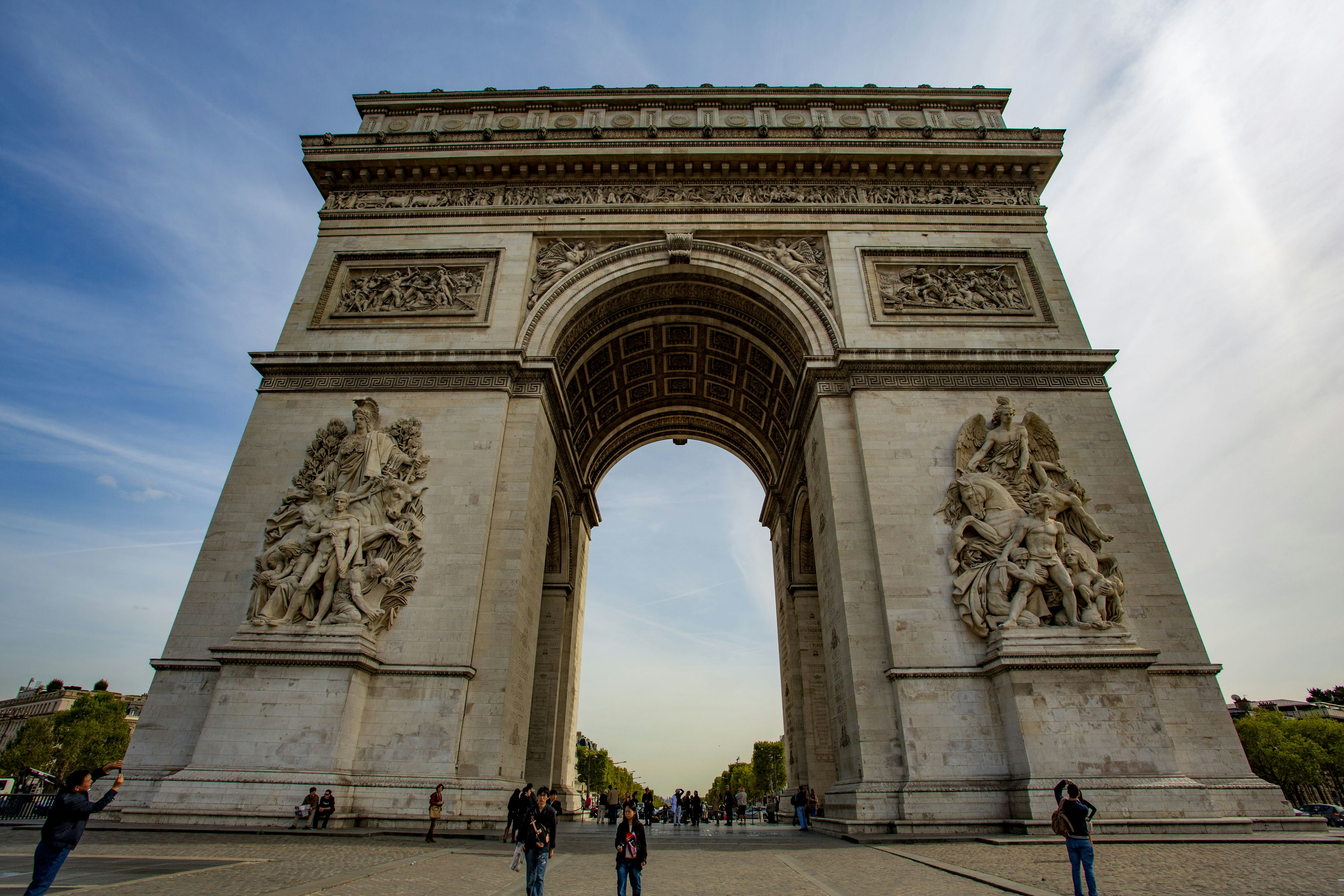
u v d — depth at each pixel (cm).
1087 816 1293
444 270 3869
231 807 2452
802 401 3800
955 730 2705
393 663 2864
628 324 4206
